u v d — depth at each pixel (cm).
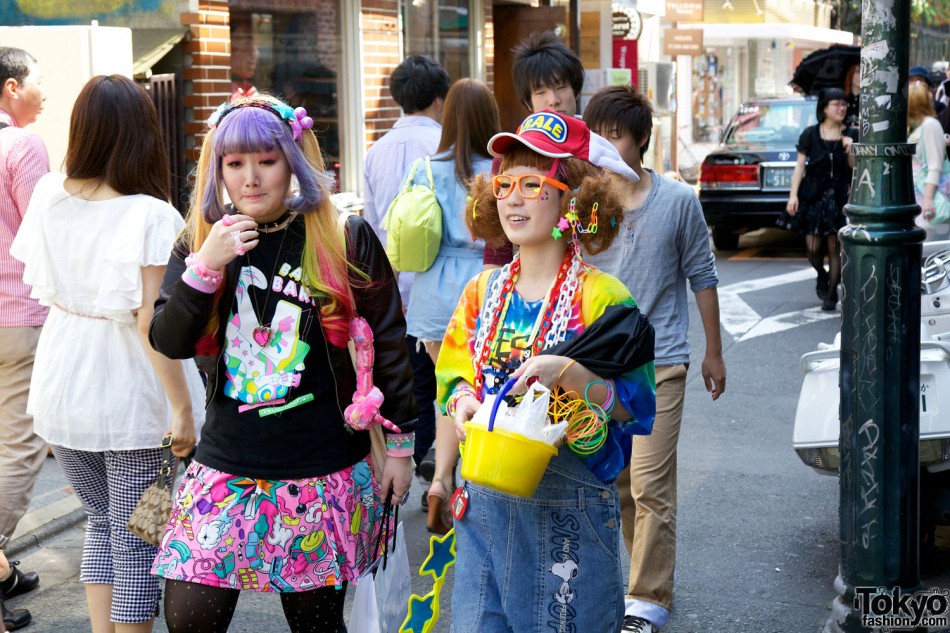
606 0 1554
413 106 537
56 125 666
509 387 249
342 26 1046
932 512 434
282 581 282
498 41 1435
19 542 498
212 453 284
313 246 281
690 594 445
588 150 266
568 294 265
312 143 288
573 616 267
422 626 315
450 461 343
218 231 268
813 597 440
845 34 2997
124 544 351
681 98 2594
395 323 298
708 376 418
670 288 392
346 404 288
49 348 356
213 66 876
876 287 354
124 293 338
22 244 362
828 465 444
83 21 882
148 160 351
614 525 271
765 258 1412
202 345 283
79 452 357
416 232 462
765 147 1430
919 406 369
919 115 866
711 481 586
